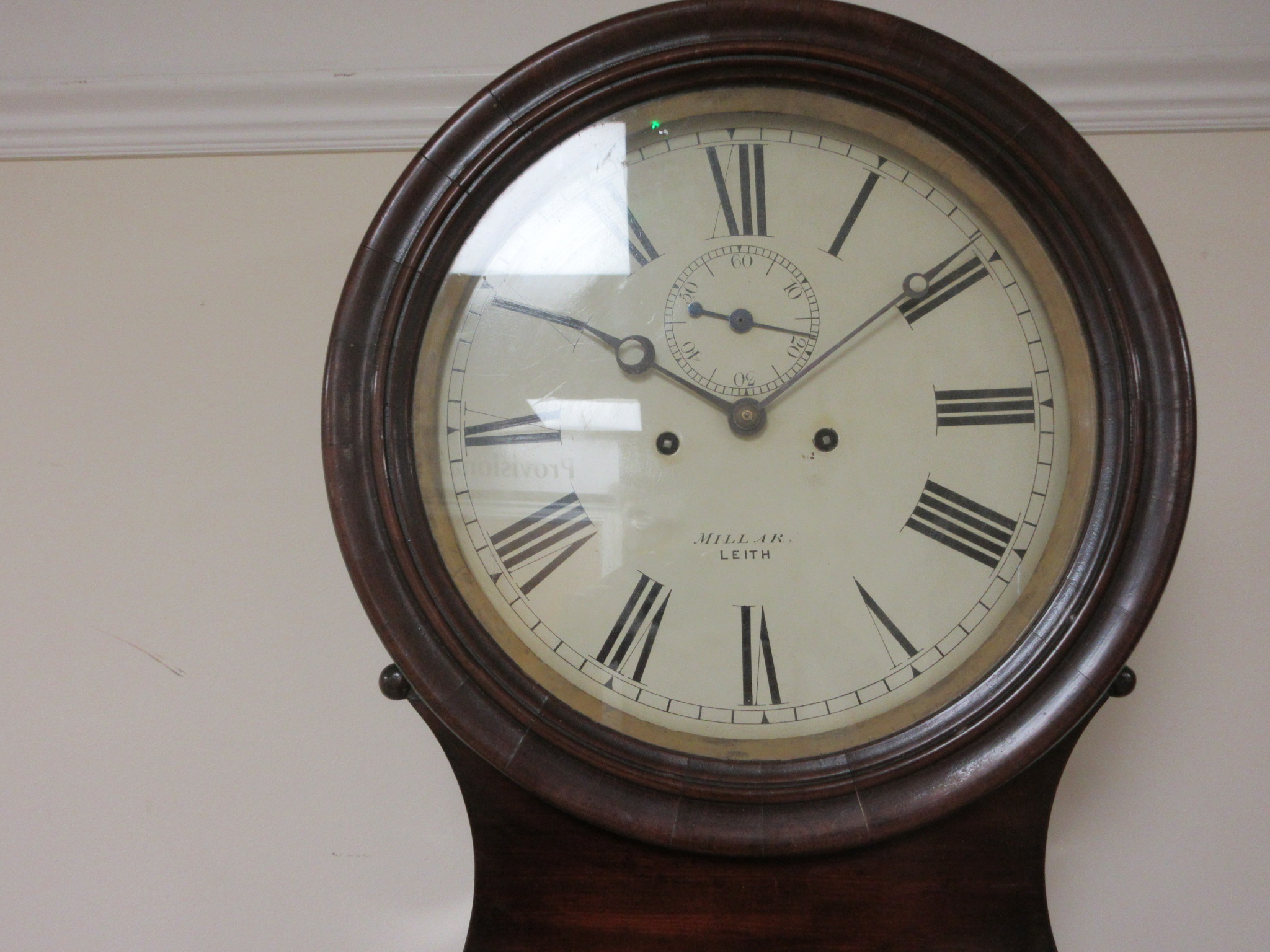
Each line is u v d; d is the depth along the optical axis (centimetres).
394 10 112
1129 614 77
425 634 77
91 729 107
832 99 83
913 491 82
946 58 80
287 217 113
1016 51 109
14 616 109
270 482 110
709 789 76
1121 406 79
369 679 107
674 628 81
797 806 76
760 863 78
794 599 81
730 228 85
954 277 84
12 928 105
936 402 83
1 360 112
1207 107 110
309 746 107
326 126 111
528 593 81
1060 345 83
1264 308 109
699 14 81
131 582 109
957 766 76
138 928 105
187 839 106
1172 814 104
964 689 79
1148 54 107
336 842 106
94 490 110
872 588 81
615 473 82
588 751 77
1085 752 105
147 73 111
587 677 80
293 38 112
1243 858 104
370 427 79
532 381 83
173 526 110
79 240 113
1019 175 81
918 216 85
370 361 80
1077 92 110
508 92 81
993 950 77
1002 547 81
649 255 84
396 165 113
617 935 78
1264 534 107
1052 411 82
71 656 108
